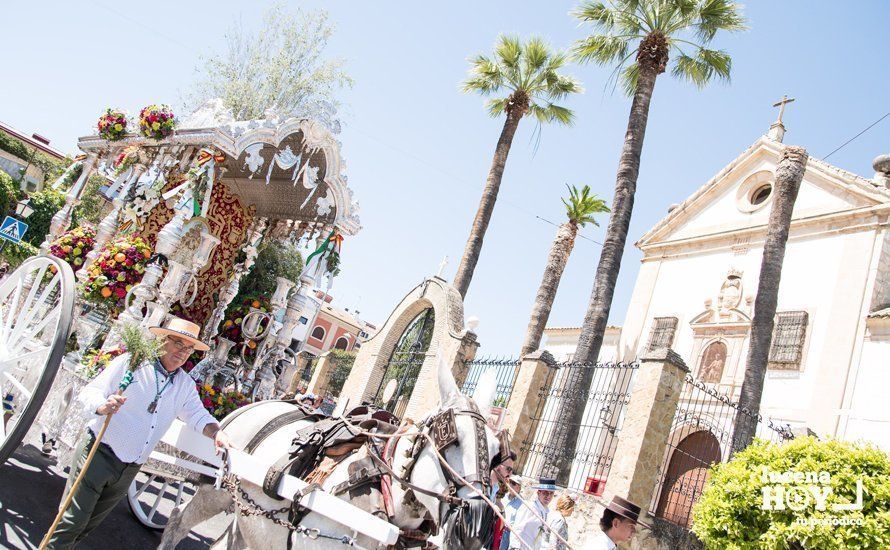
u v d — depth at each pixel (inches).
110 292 309.1
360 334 2434.8
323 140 349.7
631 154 652.1
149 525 259.6
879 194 749.9
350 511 149.6
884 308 699.4
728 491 331.0
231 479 173.2
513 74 907.4
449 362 561.9
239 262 414.3
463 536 135.0
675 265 959.6
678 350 878.4
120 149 361.1
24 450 296.5
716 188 962.1
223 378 359.3
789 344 749.3
